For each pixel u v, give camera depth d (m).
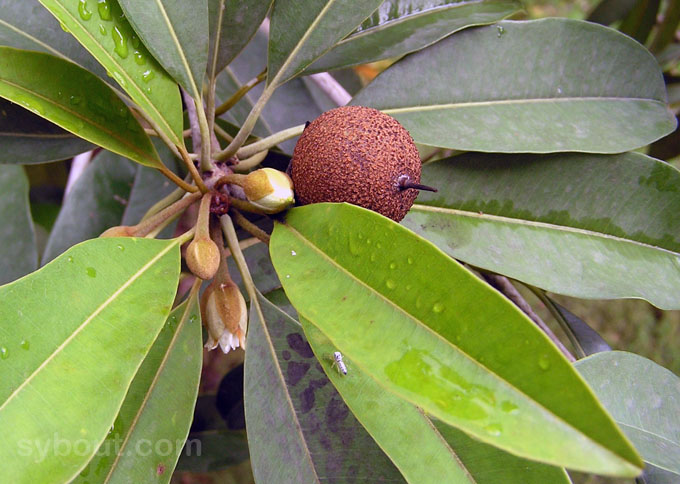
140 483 0.22
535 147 0.25
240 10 0.25
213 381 0.50
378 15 0.27
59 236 0.33
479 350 0.18
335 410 0.23
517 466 0.20
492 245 0.26
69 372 0.19
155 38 0.22
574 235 0.26
